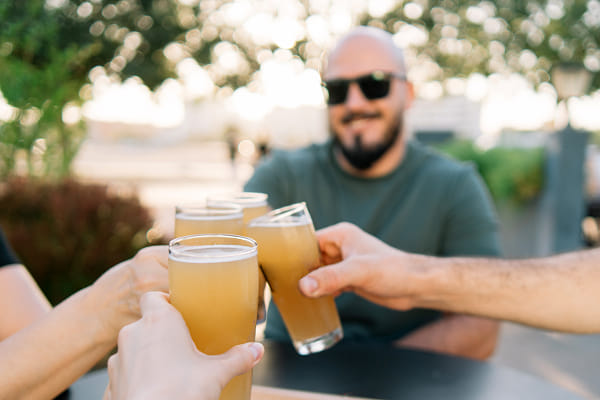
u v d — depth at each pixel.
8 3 5.53
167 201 10.63
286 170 2.44
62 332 0.99
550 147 5.94
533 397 1.31
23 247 3.51
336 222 2.33
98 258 3.73
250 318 0.94
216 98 11.51
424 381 1.40
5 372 0.96
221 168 20.06
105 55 9.48
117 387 0.68
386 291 1.38
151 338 0.70
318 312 1.31
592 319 1.38
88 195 3.84
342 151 2.31
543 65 12.03
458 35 11.20
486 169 6.25
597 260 1.47
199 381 0.65
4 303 1.58
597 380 3.45
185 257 0.87
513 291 1.40
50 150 4.93
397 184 2.29
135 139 35.44
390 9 10.76
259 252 1.25
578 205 5.69
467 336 1.90
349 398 1.21
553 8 11.29
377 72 2.23
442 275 1.39
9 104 4.83
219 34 10.95
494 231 2.15
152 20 10.05
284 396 1.22
